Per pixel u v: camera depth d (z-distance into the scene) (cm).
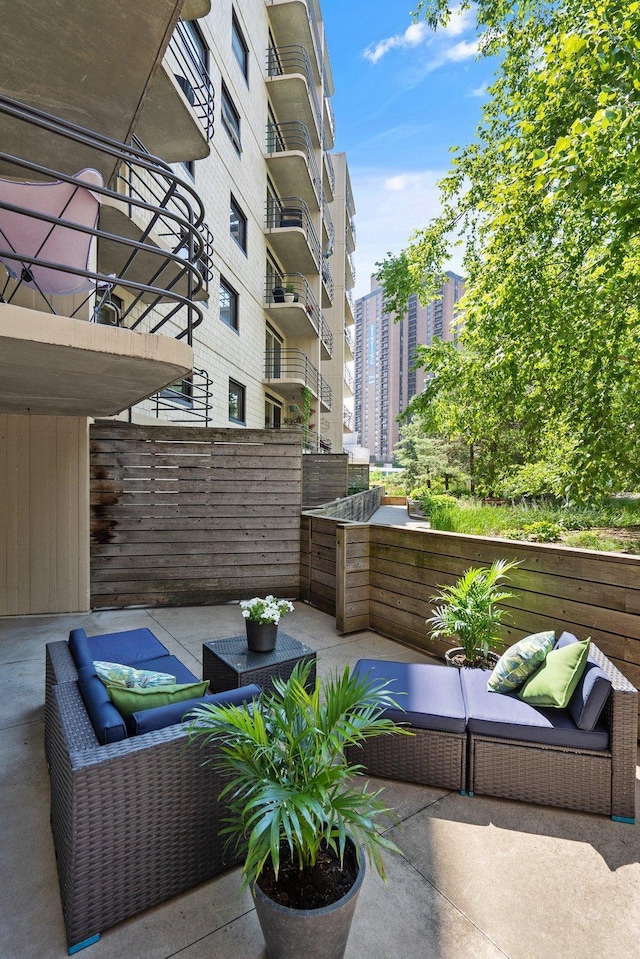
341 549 460
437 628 395
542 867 194
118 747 163
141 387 332
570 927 167
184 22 656
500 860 197
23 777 244
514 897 179
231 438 560
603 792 222
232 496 561
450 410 873
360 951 157
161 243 544
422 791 241
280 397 1383
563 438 690
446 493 1934
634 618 289
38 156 425
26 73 346
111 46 323
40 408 467
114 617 511
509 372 683
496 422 805
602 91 414
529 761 230
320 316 1570
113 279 244
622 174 479
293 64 1263
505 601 359
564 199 584
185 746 172
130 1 290
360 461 2436
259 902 140
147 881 168
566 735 225
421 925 167
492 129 852
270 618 313
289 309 1167
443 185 938
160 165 267
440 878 188
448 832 212
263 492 568
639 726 278
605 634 303
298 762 159
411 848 203
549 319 636
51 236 253
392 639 449
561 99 522
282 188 1290
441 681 274
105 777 157
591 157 430
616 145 451
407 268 1022
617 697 220
